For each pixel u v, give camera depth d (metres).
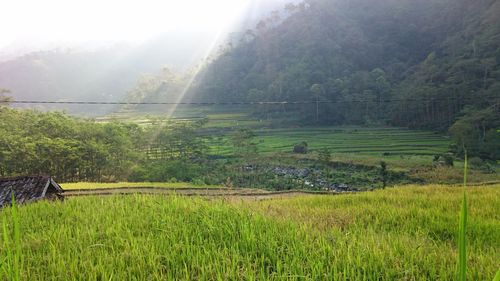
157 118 122.69
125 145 65.25
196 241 6.39
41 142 51.41
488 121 73.38
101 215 9.20
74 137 60.78
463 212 1.35
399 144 81.88
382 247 6.35
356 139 91.62
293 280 4.40
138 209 10.16
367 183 54.84
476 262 5.79
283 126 117.56
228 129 113.81
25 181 20.53
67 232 7.45
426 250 6.29
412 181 53.81
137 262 5.27
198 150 80.31
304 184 56.25
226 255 5.46
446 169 57.97
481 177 52.31
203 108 152.50
